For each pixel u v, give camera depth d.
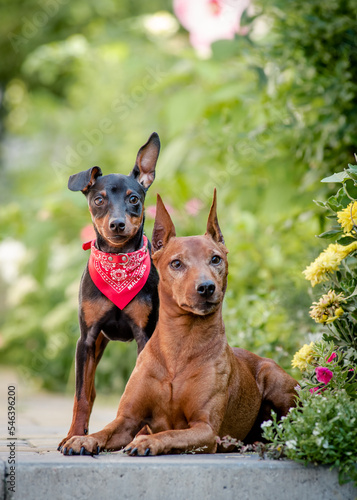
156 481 3.42
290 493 3.52
